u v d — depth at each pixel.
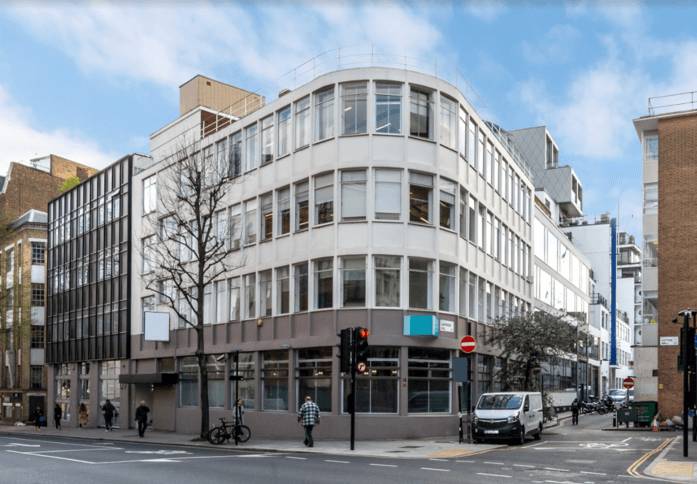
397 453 21.38
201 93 42.38
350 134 29.09
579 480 14.44
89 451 22.34
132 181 43.66
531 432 26.03
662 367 36.12
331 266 29.08
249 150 34.59
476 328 33.72
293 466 16.94
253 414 31.66
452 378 29.69
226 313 34.62
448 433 28.94
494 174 37.75
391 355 28.30
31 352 59.94
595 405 57.19
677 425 35.06
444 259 29.81
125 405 42.53
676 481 14.44
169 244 38.56
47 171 75.50
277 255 31.66
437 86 30.23
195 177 32.34
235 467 16.58
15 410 60.19
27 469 16.02
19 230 61.62
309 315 29.42
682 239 36.62
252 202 33.84
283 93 35.31
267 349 31.33
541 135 73.25
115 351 43.88
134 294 42.69
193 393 36.94
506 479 14.45
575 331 35.22
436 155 29.89
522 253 43.88
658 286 36.91
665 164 37.59
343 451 22.08
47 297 54.50
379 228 28.56
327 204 29.58
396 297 28.55
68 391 50.56
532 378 33.88
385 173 29.02
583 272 68.31
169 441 28.55
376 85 29.34
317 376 29.03
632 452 21.38
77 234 50.31
